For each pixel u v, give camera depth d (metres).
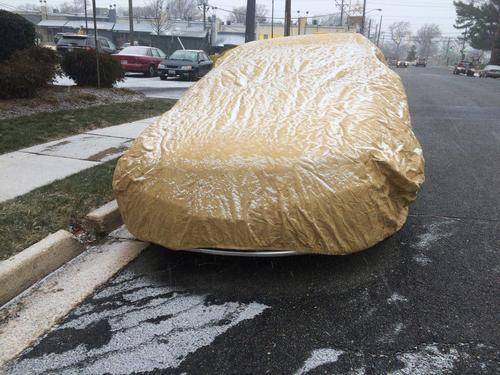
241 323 2.76
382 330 2.66
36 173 5.21
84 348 2.57
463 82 26.72
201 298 3.04
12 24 10.59
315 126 3.33
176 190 3.03
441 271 3.32
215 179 2.98
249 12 20.59
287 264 3.43
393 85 4.28
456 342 2.54
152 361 2.46
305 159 2.98
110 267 3.45
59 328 2.75
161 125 3.75
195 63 19.53
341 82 4.13
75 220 4.01
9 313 2.89
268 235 2.89
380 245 3.73
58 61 10.56
